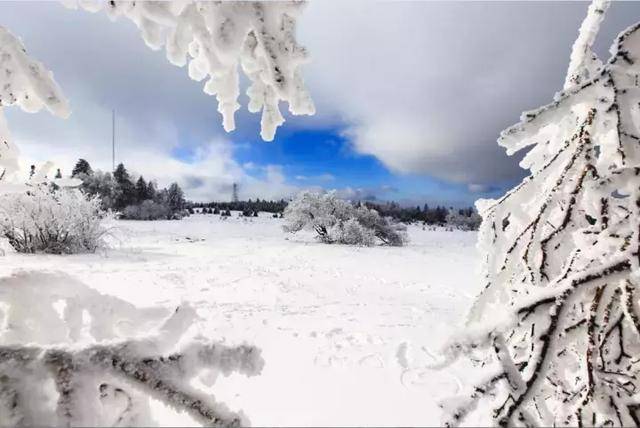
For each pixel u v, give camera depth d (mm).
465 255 18125
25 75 1512
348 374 4254
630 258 1362
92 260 12625
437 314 6980
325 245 21484
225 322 6062
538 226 1853
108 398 1188
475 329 1372
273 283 9445
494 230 2076
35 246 13664
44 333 1408
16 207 12234
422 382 4082
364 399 3736
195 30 1457
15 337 1373
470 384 1348
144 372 1124
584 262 1831
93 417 1122
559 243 1839
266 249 18531
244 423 1153
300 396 3773
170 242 20344
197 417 1128
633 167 1429
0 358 1114
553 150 2205
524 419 1272
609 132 1836
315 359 4656
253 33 1512
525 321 1362
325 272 12055
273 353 4820
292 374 4223
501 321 1365
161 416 2922
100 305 1469
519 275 2100
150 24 1482
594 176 1713
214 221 40781
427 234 34250
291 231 25031
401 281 11062
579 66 2092
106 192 39344
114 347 1141
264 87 1606
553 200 1823
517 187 2018
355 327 5988
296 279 10344
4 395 1088
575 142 1850
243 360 1199
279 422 3363
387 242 24062
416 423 3383
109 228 15984
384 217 25094
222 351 1188
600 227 1688
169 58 1498
